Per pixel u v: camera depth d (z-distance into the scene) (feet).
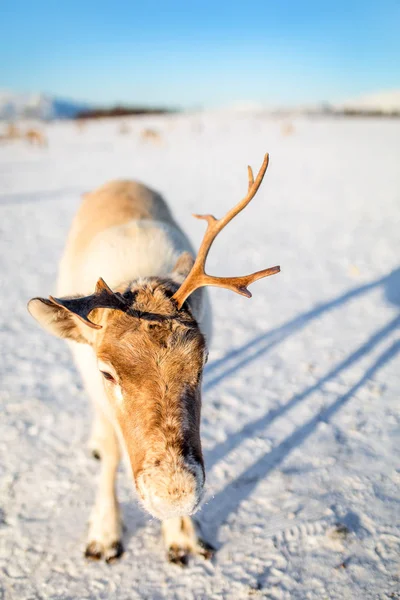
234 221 34.63
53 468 11.11
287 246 27.30
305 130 141.38
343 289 20.18
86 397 13.83
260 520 9.47
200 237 30.63
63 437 12.12
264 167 6.81
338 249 26.11
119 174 61.21
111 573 8.69
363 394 13.01
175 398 6.27
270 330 17.02
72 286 9.88
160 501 5.82
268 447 11.37
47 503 10.19
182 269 8.33
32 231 33.47
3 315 19.38
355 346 15.44
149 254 9.23
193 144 110.32
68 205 42.68
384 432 11.51
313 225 32.19
